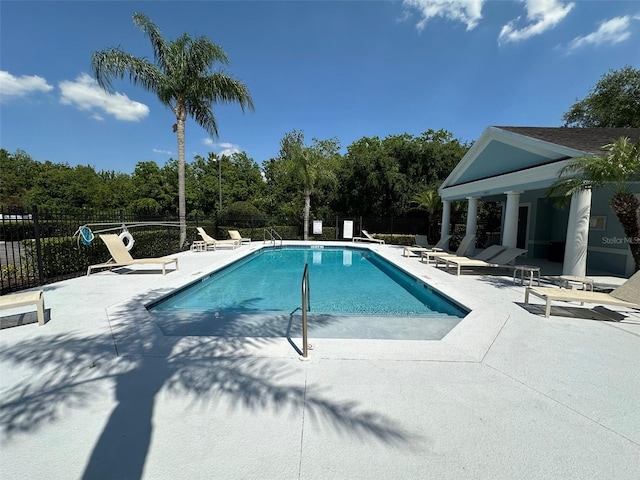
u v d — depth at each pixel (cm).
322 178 2177
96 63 1199
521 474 177
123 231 1011
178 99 1382
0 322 436
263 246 1694
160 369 297
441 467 181
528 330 426
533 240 1342
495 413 235
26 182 3747
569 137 927
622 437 210
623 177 625
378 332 429
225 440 202
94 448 194
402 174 2317
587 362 327
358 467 180
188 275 832
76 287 677
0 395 252
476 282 785
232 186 4044
